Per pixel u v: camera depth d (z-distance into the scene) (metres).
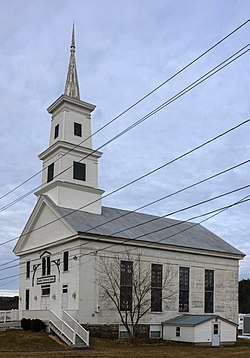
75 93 47.56
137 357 26.30
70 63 48.78
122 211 48.34
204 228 53.59
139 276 40.59
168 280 42.69
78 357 25.75
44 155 46.28
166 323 40.97
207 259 46.44
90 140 46.44
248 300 102.56
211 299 45.88
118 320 38.50
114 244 39.91
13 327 39.00
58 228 41.19
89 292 37.41
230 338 41.22
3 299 69.12
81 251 37.84
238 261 49.12
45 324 36.22
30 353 27.86
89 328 36.62
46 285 41.56
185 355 28.48
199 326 39.03
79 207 43.66
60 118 46.19
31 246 45.19
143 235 42.59
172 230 48.25
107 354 27.92
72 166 44.47
